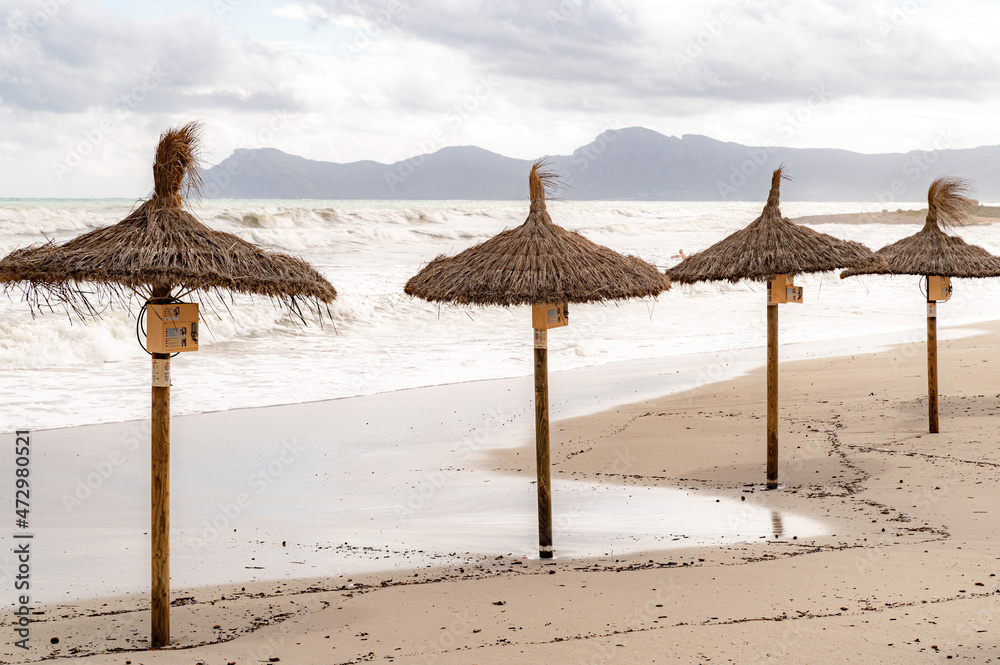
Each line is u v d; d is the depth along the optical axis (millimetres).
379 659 4516
